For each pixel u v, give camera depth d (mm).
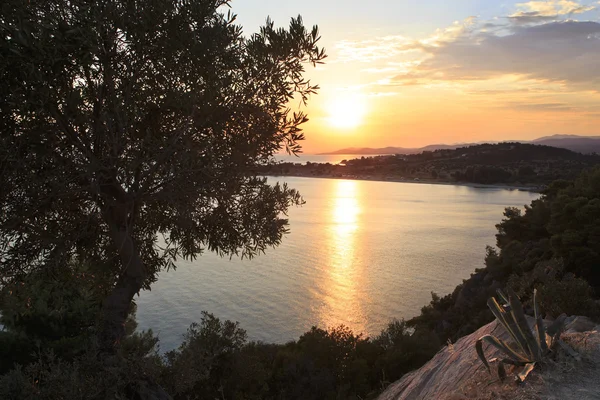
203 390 13211
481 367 4254
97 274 7848
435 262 113250
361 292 88938
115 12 5301
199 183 6074
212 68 6152
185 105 5738
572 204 34844
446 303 56031
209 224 7340
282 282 98500
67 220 6516
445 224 177750
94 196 6121
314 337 22812
